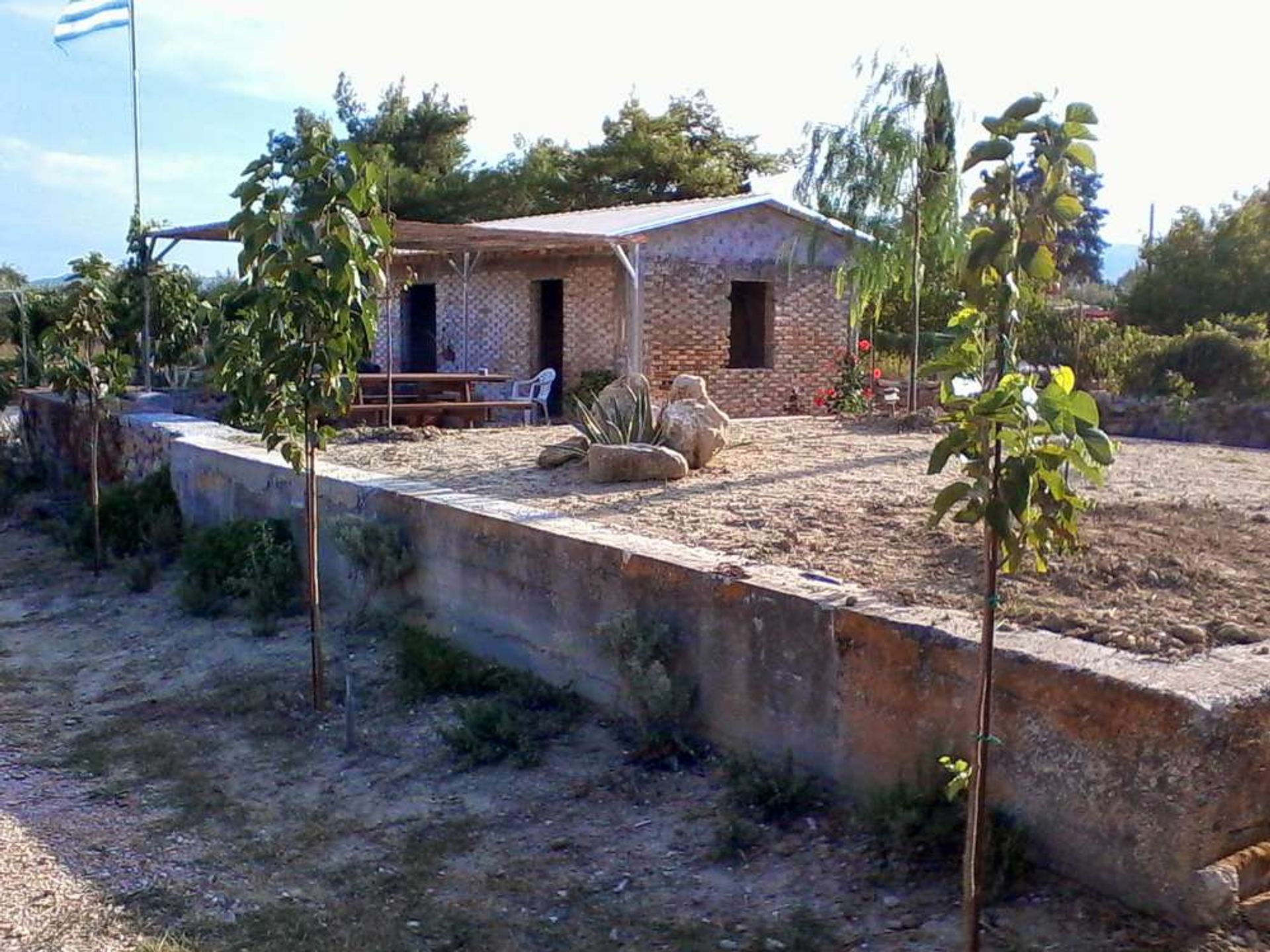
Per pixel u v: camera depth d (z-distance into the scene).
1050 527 3.29
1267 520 7.08
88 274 11.05
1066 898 4.05
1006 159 3.25
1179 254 25.98
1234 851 3.86
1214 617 4.88
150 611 9.42
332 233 6.43
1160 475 9.36
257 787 5.97
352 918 4.59
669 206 21.28
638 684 5.66
